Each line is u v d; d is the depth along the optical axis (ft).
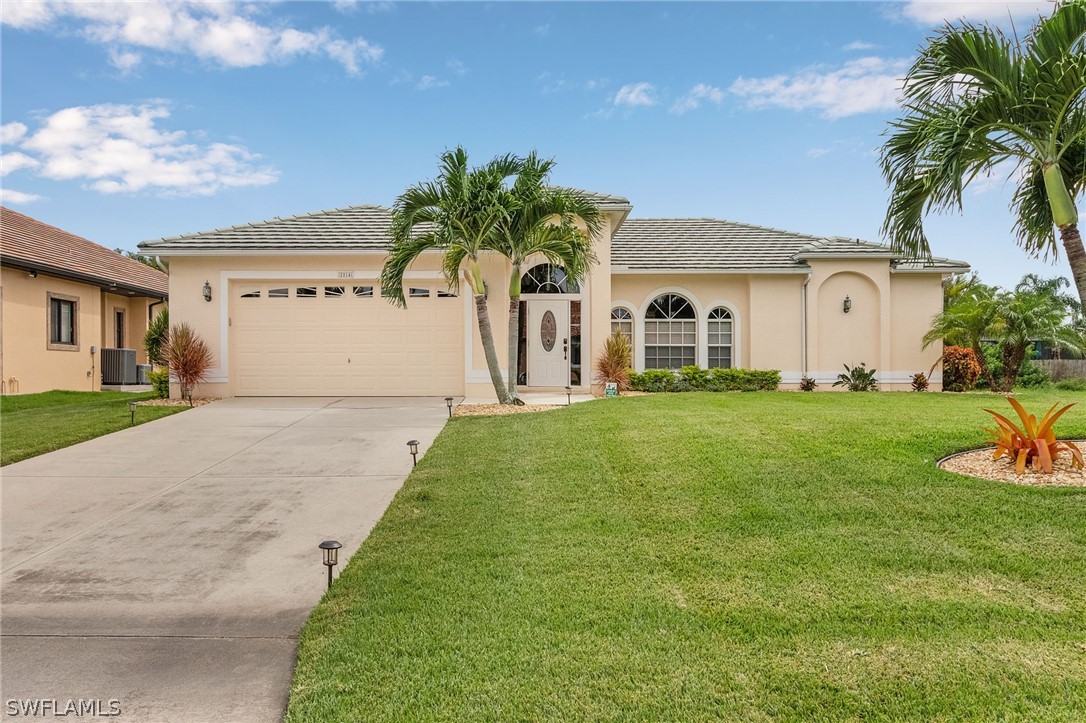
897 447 24.02
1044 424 21.50
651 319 54.34
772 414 32.01
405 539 17.08
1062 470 21.09
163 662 11.52
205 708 9.98
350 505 21.34
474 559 15.48
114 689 10.59
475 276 39.81
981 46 21.75
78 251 69.77
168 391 46.98
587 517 18.29
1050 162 22.49
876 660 10.46
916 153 22.63
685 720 9.01
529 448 26.89
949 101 22.90
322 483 24.00
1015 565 14.15
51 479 24.76
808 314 52.90
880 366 52.95
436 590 13.73
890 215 24.64
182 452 29.09
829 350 53.36
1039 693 9.41
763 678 10.02
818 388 53.01
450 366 46.52
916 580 13.61
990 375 52.03
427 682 10.14
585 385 49.11
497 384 40.63
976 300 54.49
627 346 47.26
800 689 9.71
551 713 9.23
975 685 9.66
